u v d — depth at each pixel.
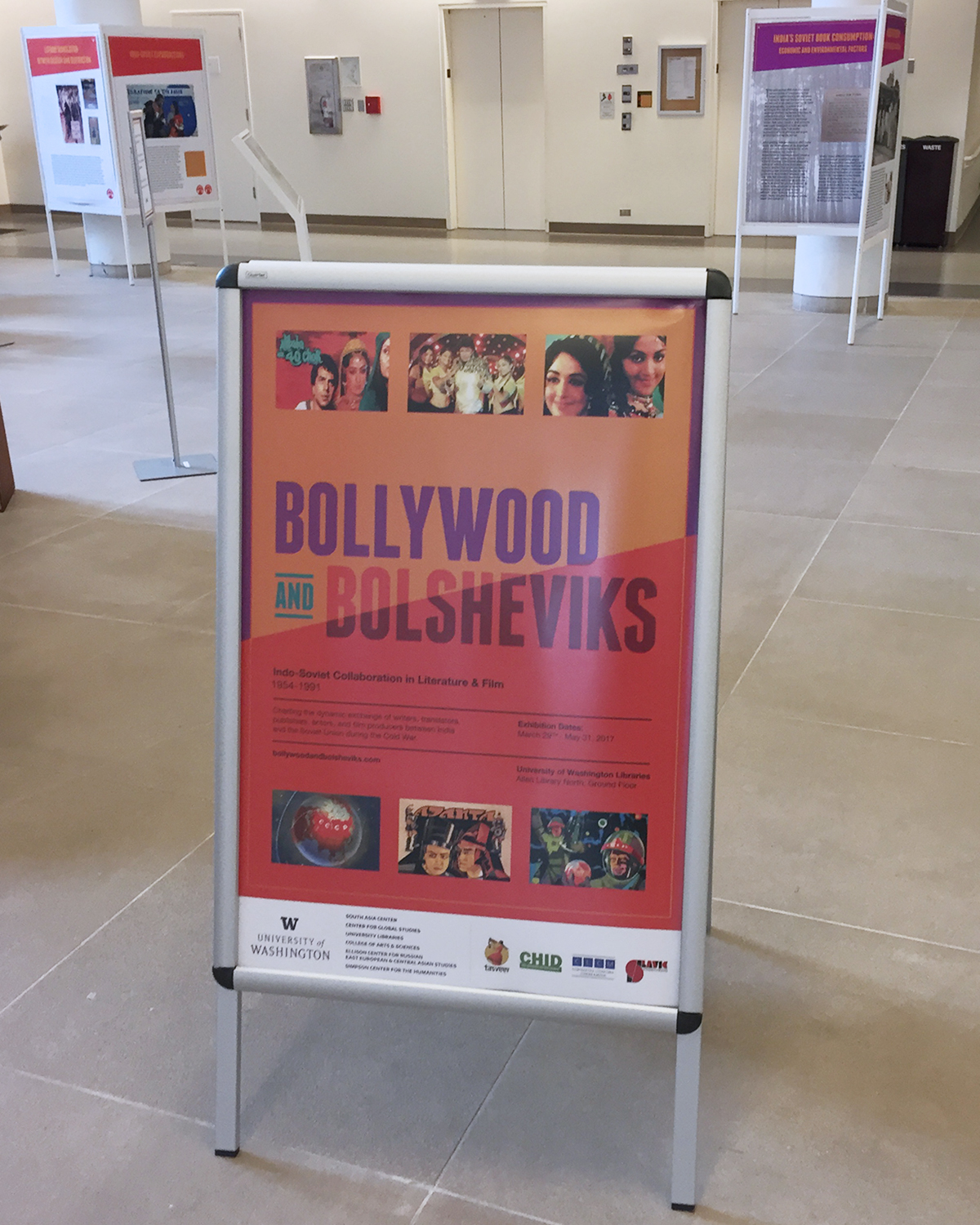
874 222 7.86
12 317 8.96
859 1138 1.82
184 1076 1.96
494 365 1.60
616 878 1.67
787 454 5.37
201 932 2.31
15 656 3.47
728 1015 2.07
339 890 1.74
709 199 13.41
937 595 3.80
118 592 3.93
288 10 13.99
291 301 1.63
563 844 1.68
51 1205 1.73
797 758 2.86
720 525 1.58
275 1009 2.12
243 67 14.42
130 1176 1.77
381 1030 2.07
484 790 1.69
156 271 4.99
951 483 4.93
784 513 4.60
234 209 15.21
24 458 5.48
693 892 1.64
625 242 13.21
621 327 1.57
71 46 9.45
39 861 2.53
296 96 14.38
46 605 3.83
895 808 2.66
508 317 1.59
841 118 7.66
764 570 4.03
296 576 1.68
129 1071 1.97
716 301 1.54
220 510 1.67
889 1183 1.74
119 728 3.06
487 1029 2.07
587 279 1.55
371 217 14.77
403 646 1.67
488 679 1.66
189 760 2.92
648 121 13.24
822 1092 1.91
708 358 1.55
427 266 1.59
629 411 1.58
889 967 2.18
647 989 1.69
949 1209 1.69
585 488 1.60
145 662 3.43
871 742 2.93
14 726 3.08
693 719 1.62
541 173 14.02
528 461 1.61
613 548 1.61
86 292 10.01
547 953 1.71
